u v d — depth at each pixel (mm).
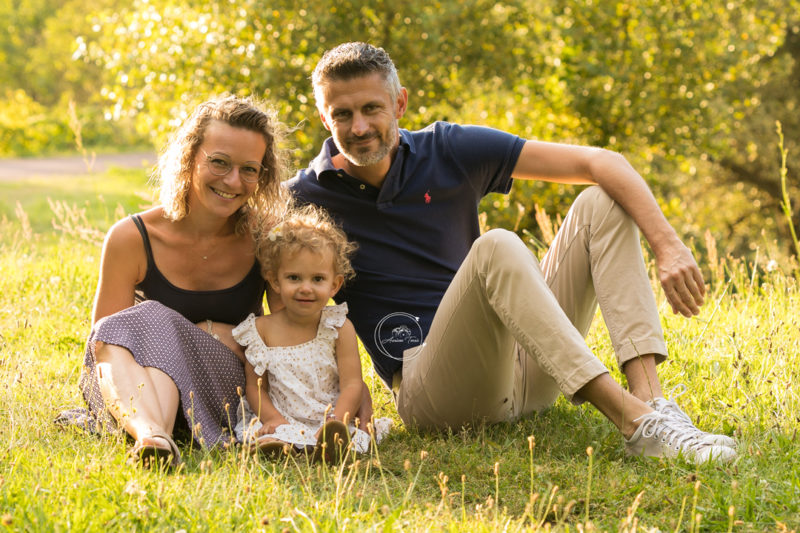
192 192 2979
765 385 3256
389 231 3188
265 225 3096
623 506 2299
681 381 3471
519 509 2311
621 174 2932
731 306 4574
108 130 31484
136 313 2734
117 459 2410
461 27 10828
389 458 2719
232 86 10188
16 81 38031
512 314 2635
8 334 4344
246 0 10031
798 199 17156
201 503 2133
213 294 3082
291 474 2512
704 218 17094
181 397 2689
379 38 10609
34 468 2293
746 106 14422
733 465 2389
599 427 2928
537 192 11227
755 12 13055
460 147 3207
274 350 2959
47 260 6051
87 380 2785
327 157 3199
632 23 11602
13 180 20578
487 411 2951
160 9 10523
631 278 2809
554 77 11734
